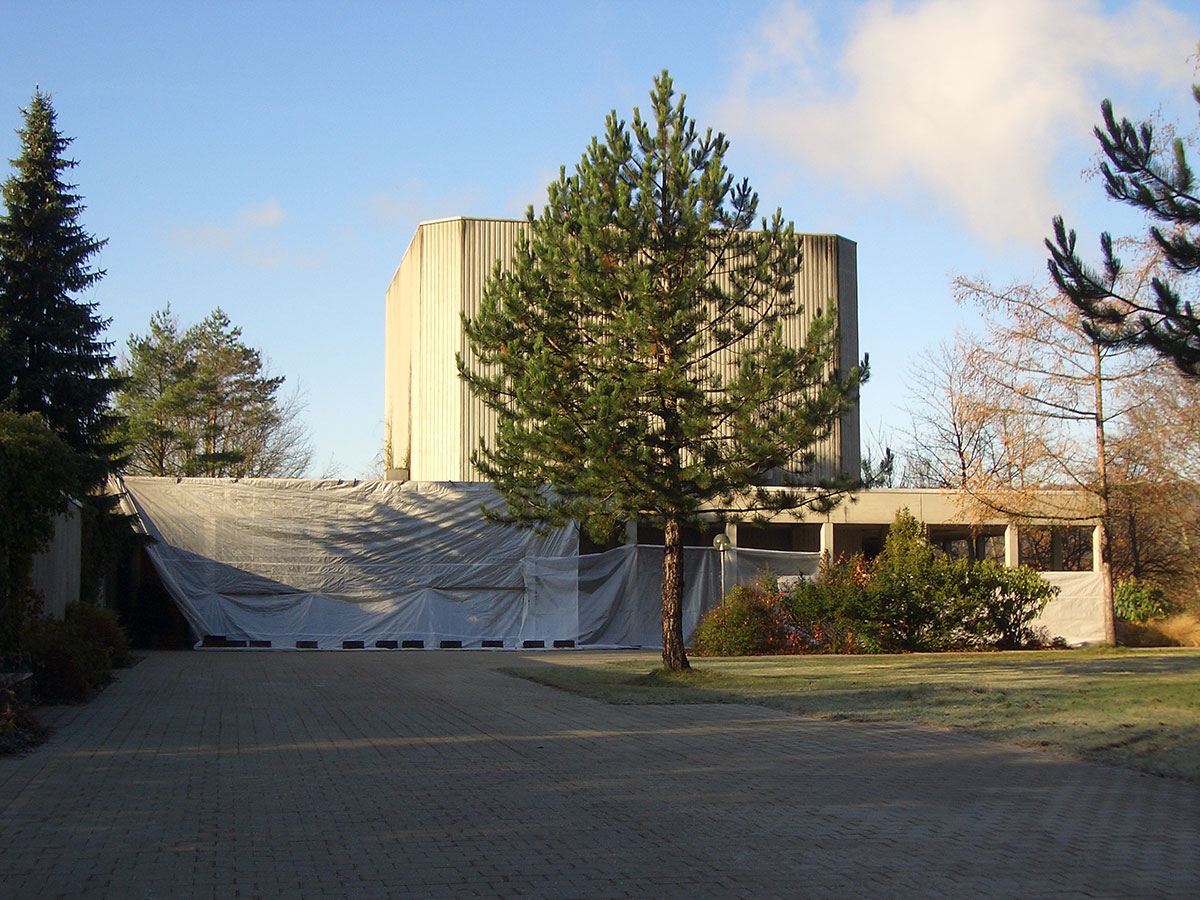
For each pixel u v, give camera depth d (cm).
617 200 1719
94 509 2108
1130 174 1402
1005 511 2803
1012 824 762
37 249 2422
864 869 645
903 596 2670
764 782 910
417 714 1331
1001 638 2808
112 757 991
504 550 2862
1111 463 2742
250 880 608
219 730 1173
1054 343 2703
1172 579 4003
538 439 1658
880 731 1205
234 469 5259
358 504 2820
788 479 1830
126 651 1997
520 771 951
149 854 659
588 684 1695
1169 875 638
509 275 1778
